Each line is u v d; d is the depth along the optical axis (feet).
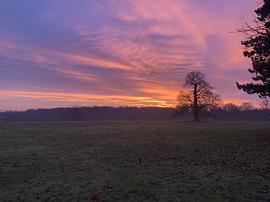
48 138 122.62
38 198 43.70
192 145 94.27
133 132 147.64
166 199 41.70
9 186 50.16
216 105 304.91
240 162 65.57
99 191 46.16
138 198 42.45
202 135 124.16
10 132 151.02
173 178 52.60
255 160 67.00
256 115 437.17
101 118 482.28
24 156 78.64
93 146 97.30
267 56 100.37
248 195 42.45
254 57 101.81
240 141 99.14
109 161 70.49
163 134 133.90
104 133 143.33
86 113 474.49
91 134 138.72
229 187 46.39
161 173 56.65
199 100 302.25
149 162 68.08
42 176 56.65
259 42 99.60
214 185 47.62
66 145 100.68
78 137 125.80
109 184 49.98
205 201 40.42
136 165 64.95
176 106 309.83
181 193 44.06
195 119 306.14
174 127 182.80
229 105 442.50
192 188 46.29
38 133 144.87
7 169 62.69
